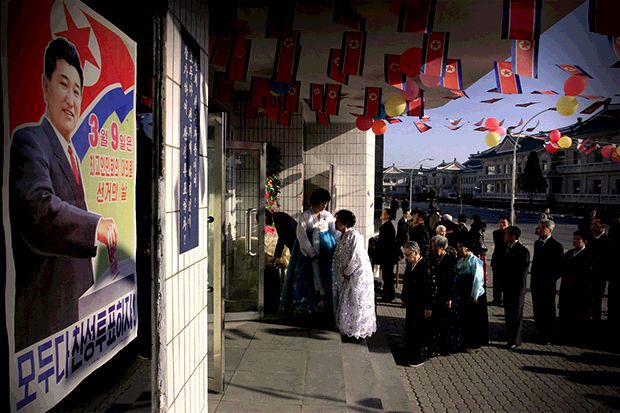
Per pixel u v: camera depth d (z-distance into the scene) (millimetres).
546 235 6785
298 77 7219
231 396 3883
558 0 4074
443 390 5055
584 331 7098
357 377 4566
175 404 2359
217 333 3945
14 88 1240
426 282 5723
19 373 1283
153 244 2104
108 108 1754
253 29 5086
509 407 4633
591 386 5180
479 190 84125
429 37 4570
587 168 54000
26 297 1307
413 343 5754
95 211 1670
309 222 5965
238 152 6320
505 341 6832
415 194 94625
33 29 1315
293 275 6184
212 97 6750
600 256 6844
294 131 9727
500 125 8086
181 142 2404
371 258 10477
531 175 58719
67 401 1521
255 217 6430
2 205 1203
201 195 2832
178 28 2340
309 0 4301
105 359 1755
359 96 8500
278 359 4742
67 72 1483
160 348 2119
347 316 5574
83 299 1603
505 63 5035
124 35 1883
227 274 6434
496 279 8922
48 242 1399
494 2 4344
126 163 1908
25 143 1288
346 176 12328
